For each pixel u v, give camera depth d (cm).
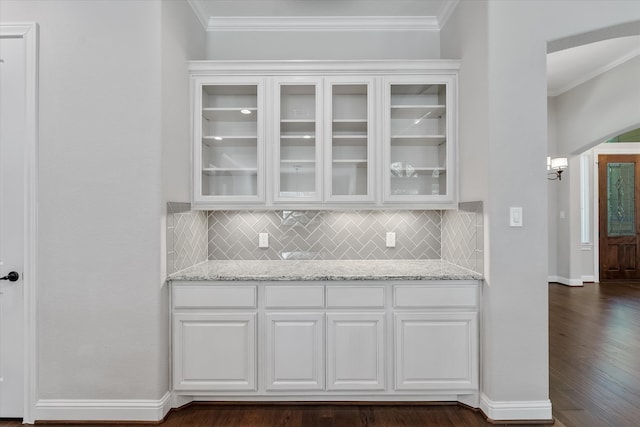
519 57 230
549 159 589
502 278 229
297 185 284
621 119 484
